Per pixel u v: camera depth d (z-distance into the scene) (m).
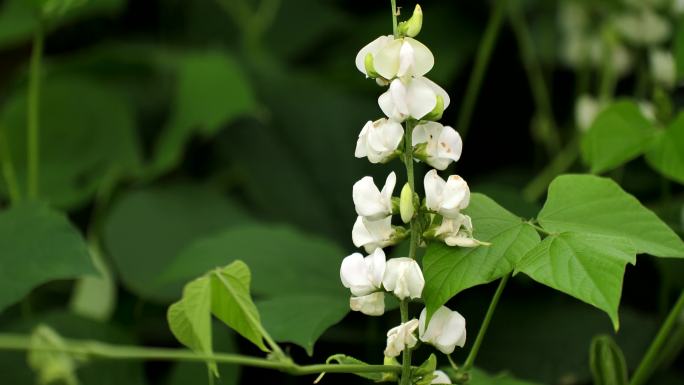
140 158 1.01
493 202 0.63
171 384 0.75
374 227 0.62
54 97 1.05
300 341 0.66
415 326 0.61
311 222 0.96
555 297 0.81
